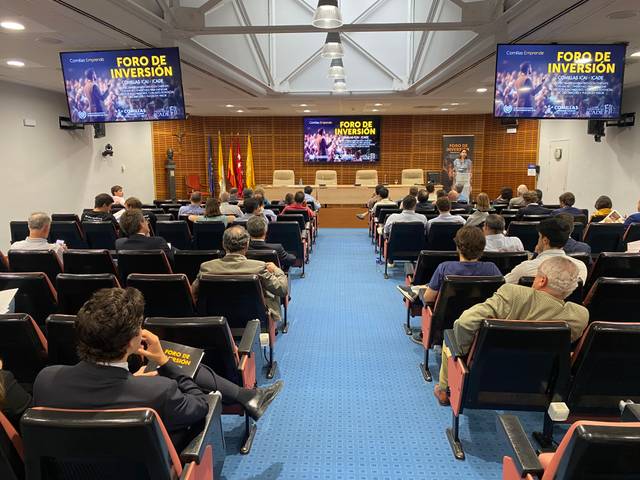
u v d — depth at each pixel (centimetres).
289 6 876
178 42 561
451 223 497
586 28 485
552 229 267
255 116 1366
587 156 1028
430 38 792
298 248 570
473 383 198
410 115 1345
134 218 365
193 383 161
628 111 875
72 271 338
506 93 486
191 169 1357
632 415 121
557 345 177
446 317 261
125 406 125
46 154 841
